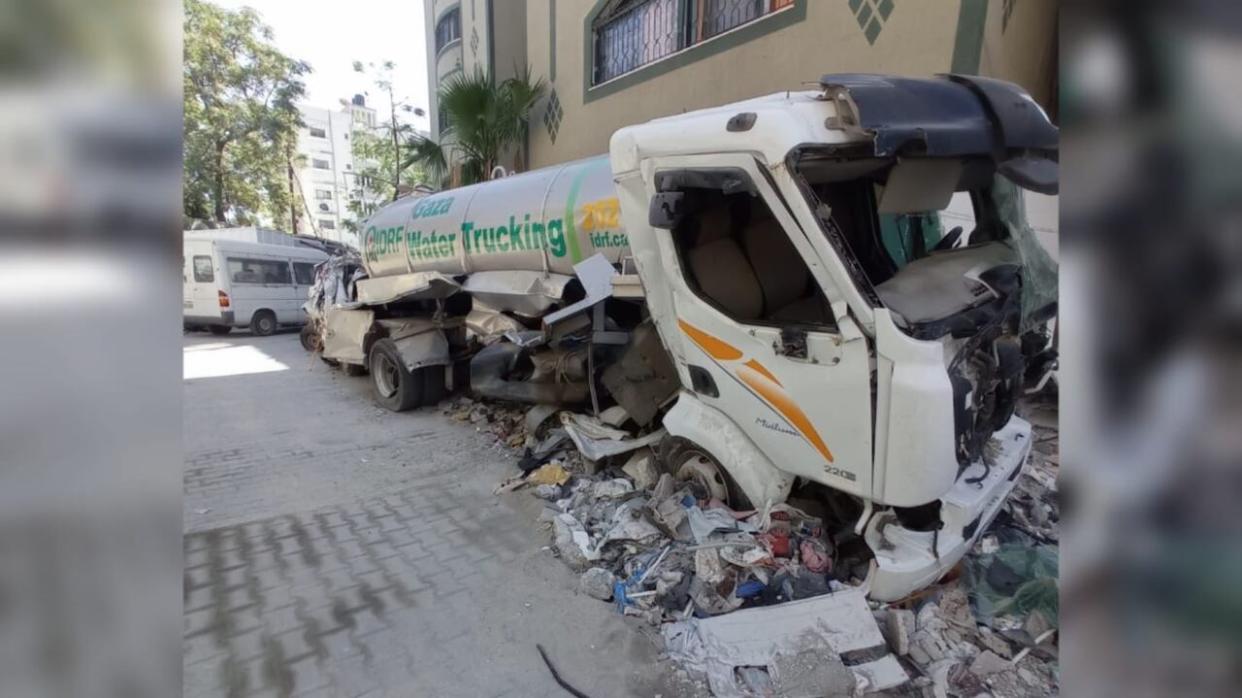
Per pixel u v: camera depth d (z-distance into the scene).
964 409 2.61
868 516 2.80
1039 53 5.41
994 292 2.85
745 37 7.03
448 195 7.15
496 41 12.77
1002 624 2.73
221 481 4.75
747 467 3.19
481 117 10.71
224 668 2.59
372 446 5.64
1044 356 3.79
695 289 3.24
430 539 3.76
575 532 3.66
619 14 9.09
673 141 2.95
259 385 8.69
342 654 2.70
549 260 5.68
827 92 2.66
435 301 7.02
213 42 23.31
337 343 8.09
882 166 3.15
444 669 2.60
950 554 2.68
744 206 3.68
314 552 3.61
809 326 2.82
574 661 2.64
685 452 3.70
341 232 54.66
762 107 2.66
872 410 2.55
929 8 5.32
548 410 5.38
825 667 2.42
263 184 27.19
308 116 56.44
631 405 4.42
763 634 2.59
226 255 15.20
